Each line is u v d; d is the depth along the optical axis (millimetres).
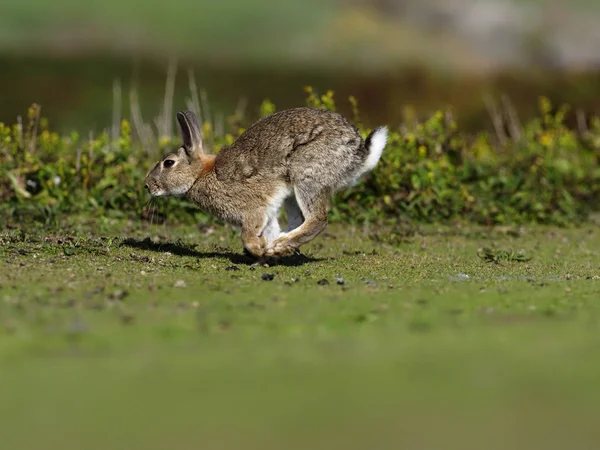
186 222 18609
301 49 45812
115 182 18969
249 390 7754
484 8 49406
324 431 6902
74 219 18188
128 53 43406
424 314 10516
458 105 35781
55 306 10617
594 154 22344
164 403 7469
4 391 7781
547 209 20266
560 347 9031
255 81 39875
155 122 21562
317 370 8289
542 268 14555
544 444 6703
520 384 7887
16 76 38062
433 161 20062
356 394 7648
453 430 6926
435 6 50312
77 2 49656
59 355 8758
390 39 47312
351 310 10672
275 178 13898
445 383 7938
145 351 8906
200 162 14414
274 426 7004
